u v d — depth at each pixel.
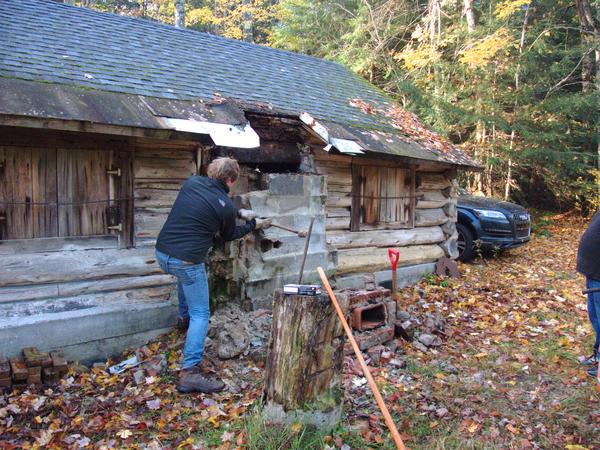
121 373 4.25
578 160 14.14
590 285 4.23
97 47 5.79
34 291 4.26
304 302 3.10
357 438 3.20
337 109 7.11
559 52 14.15
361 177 6.84
